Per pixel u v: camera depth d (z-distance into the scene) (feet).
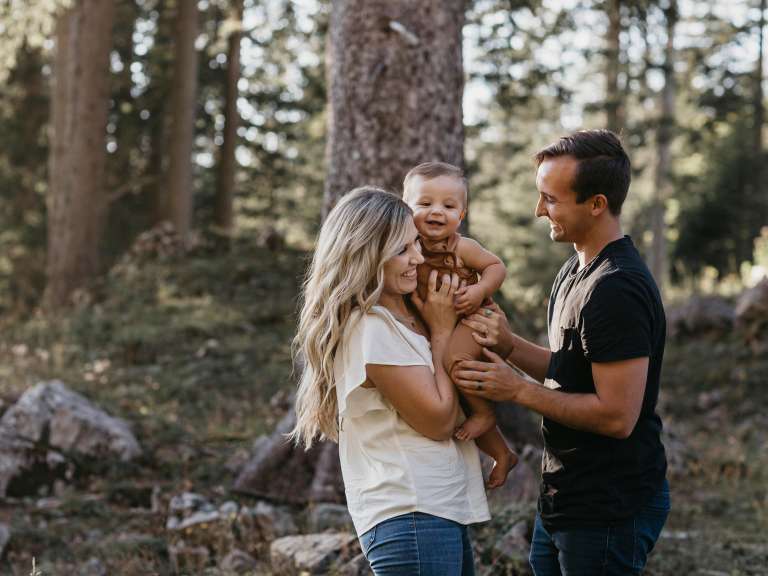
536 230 73.46
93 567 16.75
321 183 76.59
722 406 32.58
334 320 8.47
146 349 38.45
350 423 8.75
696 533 19.48
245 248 49.47
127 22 71.46
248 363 35.70
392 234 8.59
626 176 8.84
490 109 53.72
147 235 50.98
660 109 72.69
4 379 32.94
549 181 8.87
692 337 38.58
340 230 8.66
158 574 16.61
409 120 20.22
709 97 78.54
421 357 8.57
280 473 20.08
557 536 9.01
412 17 20.26
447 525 8.45
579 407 8.46
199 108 74.38
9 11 47.34
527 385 8.63
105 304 44.88
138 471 22.74
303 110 70.38
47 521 19.97
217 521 17.53
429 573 8.29
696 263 91.81
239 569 16.28
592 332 8.42
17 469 21.91
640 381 8.38
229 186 68.08
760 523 20.24
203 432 26.96
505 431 21.36
